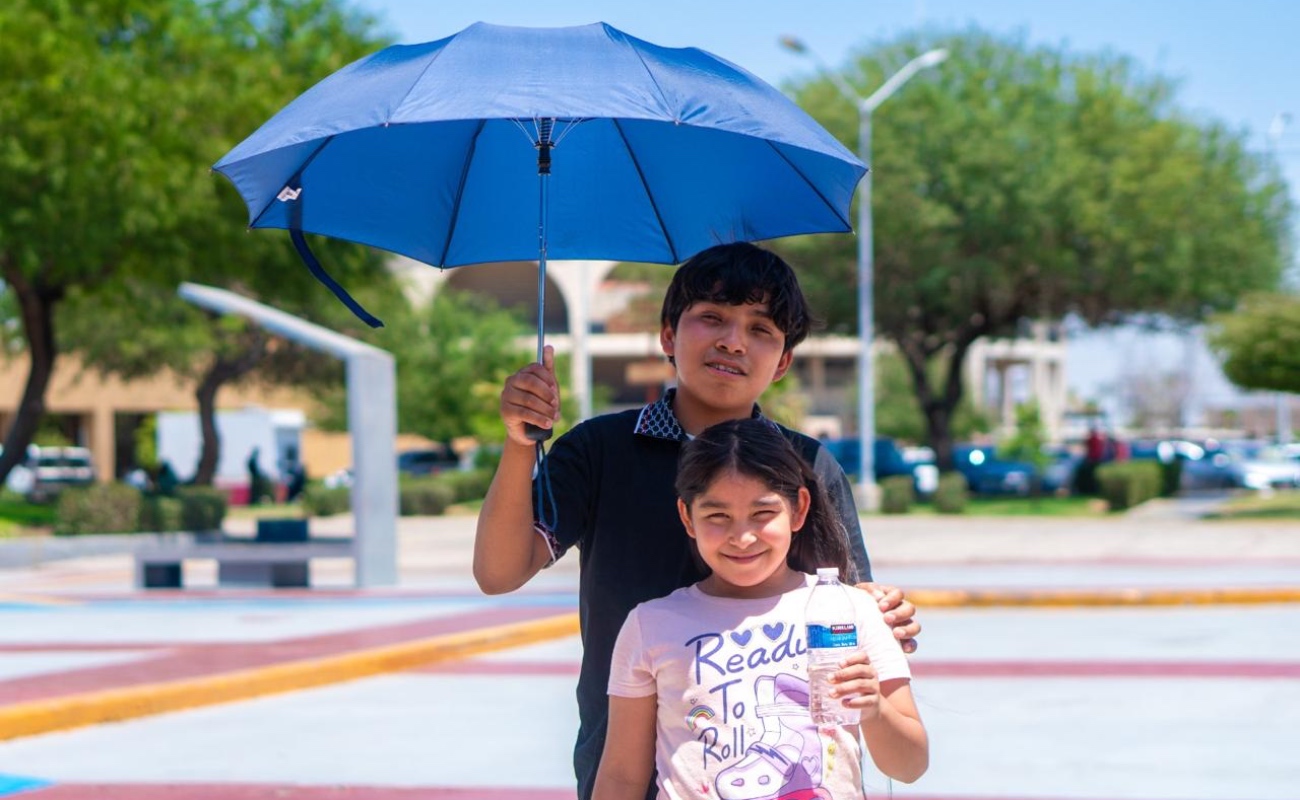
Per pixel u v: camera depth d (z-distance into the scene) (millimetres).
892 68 40156
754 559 3031
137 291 37719
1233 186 39062
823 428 77500
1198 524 27422
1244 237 38781
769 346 3410
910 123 38469
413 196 3699
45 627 14133
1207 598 15594
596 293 80562
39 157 24719
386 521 18141
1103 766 7797
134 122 25516
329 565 22969
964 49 40469
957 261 38125
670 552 3393
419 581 19266
